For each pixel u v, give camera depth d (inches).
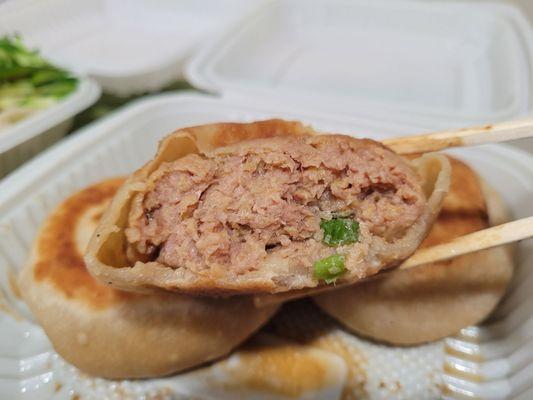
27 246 7.7
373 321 7.1
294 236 5.8
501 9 12.4
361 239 5.8
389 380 7.0
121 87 12.1
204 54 11.3
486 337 7.2
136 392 6.8
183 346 6.7
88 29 14.5
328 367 7.0
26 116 10.8
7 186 7.8
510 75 10.2
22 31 13.4
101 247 5.6
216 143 6.1
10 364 6.8
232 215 5.8
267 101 9.7
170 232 5.8
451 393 6.9
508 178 8.1
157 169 6.0
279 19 13.7
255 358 7.0
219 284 5.5
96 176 8.5
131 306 6.6
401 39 13.1
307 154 6.0
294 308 7.8
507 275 7.1
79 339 6.6
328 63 12.3
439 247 6.0
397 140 6.6
